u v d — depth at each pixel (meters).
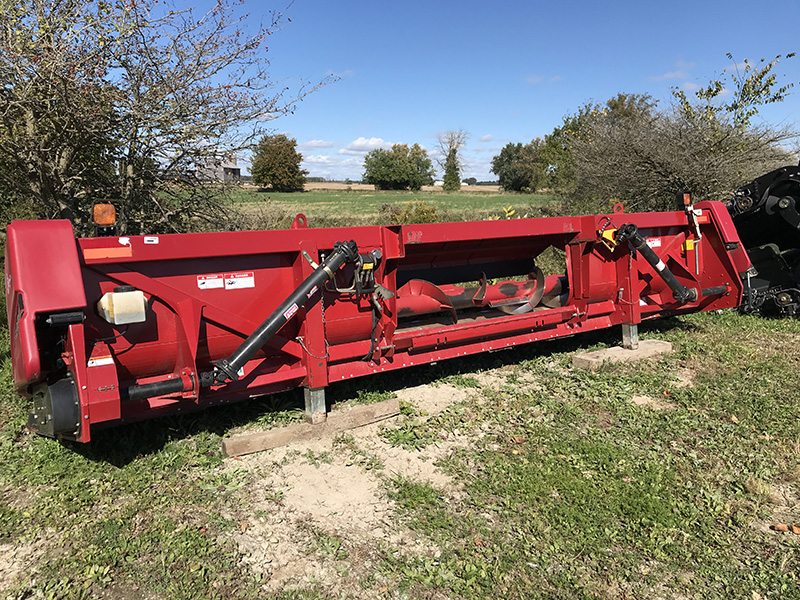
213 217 8.99
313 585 2.97
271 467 4.12
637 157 15.40
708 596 2.94
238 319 4.28
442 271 6.26
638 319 6.58
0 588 2.92
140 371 4.08
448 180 84.31
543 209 22.03
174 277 4.05
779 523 3.54
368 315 5.02
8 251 3.50
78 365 3.47
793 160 15.28
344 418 4.70
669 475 4.00
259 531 3.41
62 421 3.46
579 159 18.33
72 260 3.43
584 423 4.91
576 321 6.43
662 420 4.94
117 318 3.62
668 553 3.25
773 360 6.32
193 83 7.21
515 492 3.81
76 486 3.77
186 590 2.89
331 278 4.52
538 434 4.66
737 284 7.00
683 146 14.80
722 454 4.33
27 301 3.27
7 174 7.39
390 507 3.68
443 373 6.04
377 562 3.17
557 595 2.92
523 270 6.86
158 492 3.77
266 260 4.43
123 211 7.68
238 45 7.31
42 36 6.32
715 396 5.40
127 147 7.50
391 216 28.09
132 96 7.04
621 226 6.01
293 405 4.97
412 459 4.29
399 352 5.31
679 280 7.17
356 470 4.12
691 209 6.79
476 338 5.80
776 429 4.70
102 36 6.54
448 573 3.07
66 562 3.08
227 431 4.54
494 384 5.83
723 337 7.23
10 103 6.38
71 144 7.12
